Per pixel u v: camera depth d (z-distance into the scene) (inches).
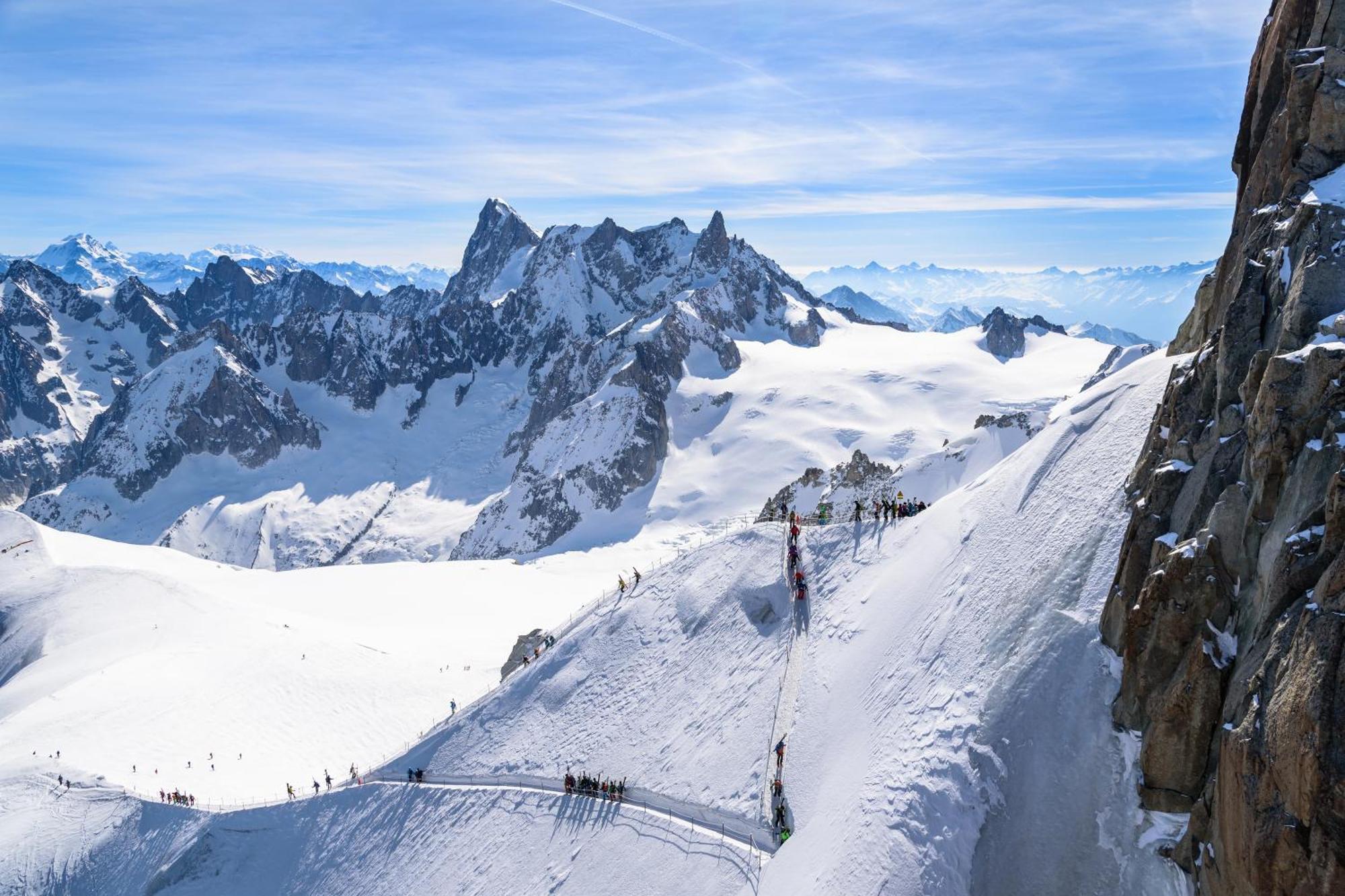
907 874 1412.4
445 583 7214.6
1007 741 1470.2
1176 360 1860.2
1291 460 1155.9
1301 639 973.8
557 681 2677.2
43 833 3011.8
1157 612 1294.3
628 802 2081.7
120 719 3752.5
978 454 4630.9
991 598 1759.4
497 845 2198.6
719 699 2240.4
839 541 2509.8
